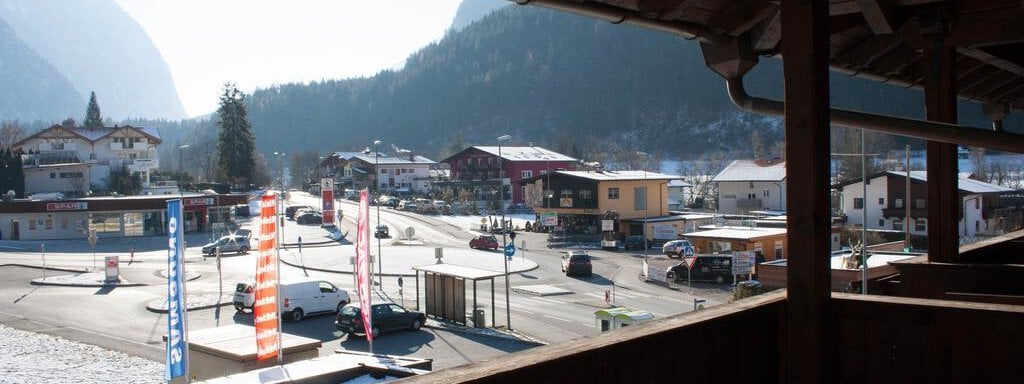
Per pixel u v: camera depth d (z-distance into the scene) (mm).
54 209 55000
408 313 24922
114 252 47438
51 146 82250
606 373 3412
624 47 184625
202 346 16031
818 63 4020
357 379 11750
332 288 28016
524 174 82250
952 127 4793
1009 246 7535
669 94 161500
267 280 15422
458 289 25953
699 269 35469
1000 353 3891
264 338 15430
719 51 5621
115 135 85250
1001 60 7180
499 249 49188
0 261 42000
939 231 6641
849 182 51375
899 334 4141
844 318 4297
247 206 72250
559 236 55500
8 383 18109
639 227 53438
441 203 76062
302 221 66375
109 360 20516
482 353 21688
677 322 3900
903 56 7543
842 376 4297
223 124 86500
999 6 5910
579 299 30891
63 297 31062
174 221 14406
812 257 4059
